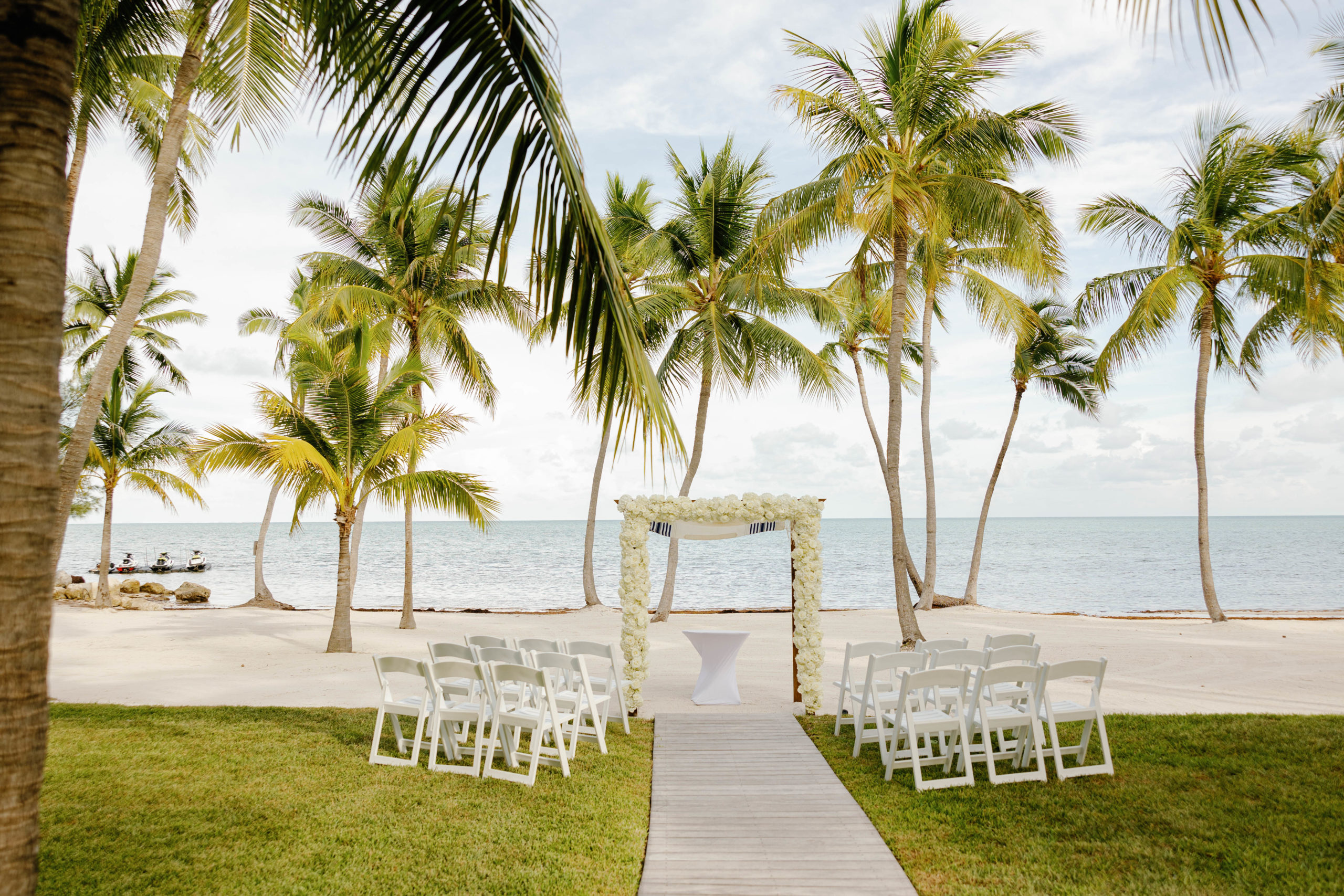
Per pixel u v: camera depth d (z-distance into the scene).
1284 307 15.34
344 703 9.43
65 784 6.00
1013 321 14.50
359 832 5.12
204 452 12.77
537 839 5.07
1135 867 4.61
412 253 16.58
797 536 9.34
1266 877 4.45
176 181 11.54
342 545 13.91
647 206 19.55
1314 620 17.72
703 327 17.42
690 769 6.79
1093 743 7.36
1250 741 7.17
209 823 5.25
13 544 2.47
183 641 15.02
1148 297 15.64
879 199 11.28
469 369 18.33
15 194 2.51
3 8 2.55
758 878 4.60
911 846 5.04
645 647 9.22
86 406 7.97
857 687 9.27
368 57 2.85
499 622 18.77
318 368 13.84
